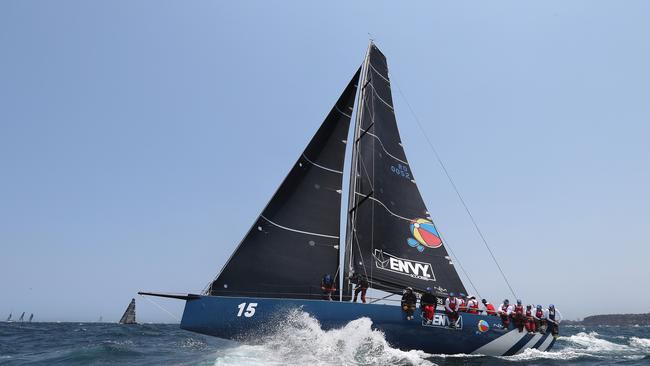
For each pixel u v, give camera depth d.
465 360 12.21
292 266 12.41
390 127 17.52
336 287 12.87
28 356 13.84
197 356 11.93
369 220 14.53
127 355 13.35
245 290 11.73
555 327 15.03
